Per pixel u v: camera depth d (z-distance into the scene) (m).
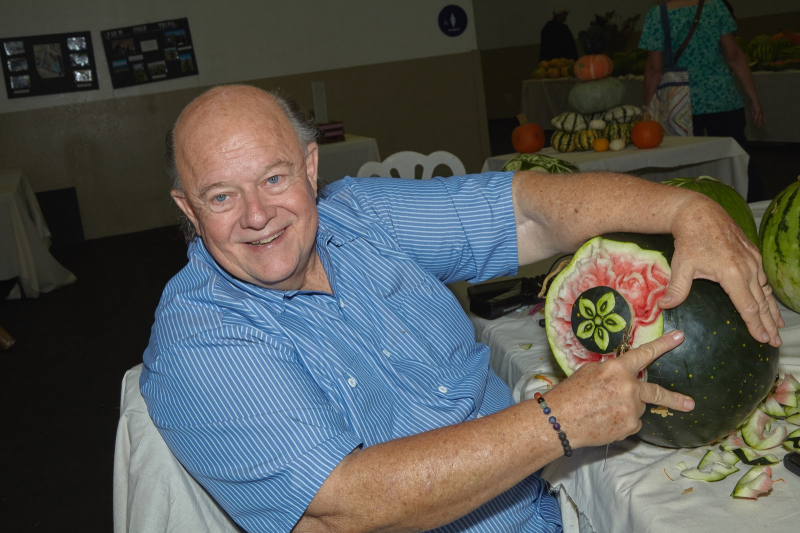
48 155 7.61
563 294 1.13
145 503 1.27
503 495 1.31
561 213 1.33
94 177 7.79
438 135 8.54
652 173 3.79
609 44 8.46
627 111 3.83
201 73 7.79
